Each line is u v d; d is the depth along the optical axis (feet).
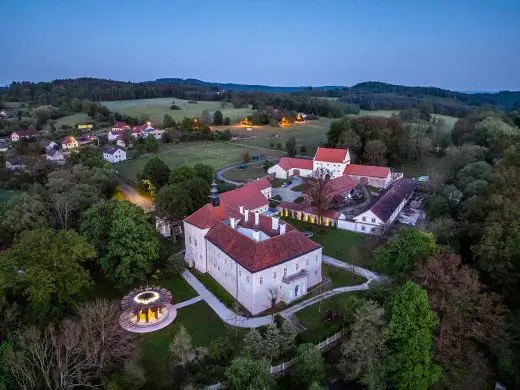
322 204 336.08
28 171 457.27
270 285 211.00
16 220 273.54
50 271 183.32
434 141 597.52
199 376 161.17
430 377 157.58
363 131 563.07
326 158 492.13
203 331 194.49
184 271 257.34
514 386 167.53
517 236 190.60
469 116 653.71
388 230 301.84
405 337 157.28
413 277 185.26
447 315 167.63
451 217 304.50
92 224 246.68
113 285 237.66
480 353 173.06
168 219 297.74
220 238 236.02
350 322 186.50
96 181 404.98
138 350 172.76
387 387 163.12
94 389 148.56
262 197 341.41
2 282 166.20
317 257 233.55
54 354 153.38
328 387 163.02
